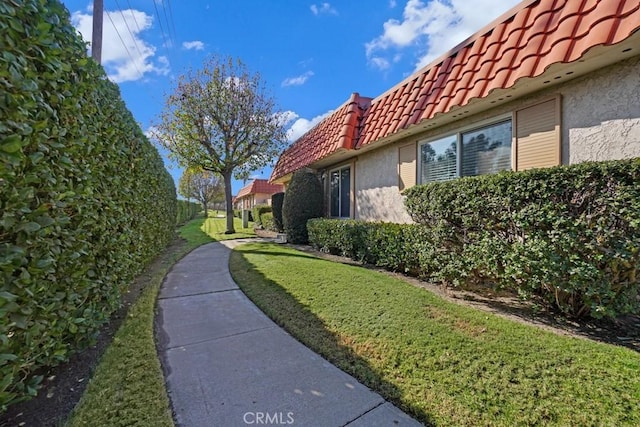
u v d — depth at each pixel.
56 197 2.10
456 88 4.85
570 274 3.07
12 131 1.64
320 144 9.62
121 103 4.63
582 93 3.68
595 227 2.90
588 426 1.90
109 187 3.58
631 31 2.79
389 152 7.32
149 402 2.14
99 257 3.16
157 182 7.54
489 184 3.75
